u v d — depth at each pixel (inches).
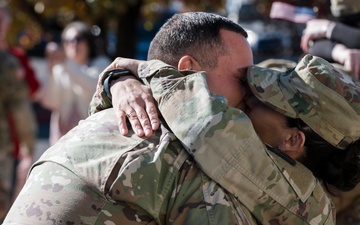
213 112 135.6
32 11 424.8
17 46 472.1
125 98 145.3
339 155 153.8
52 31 479.2
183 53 150.6
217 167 135.0
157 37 155.3
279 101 146.3
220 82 149.3
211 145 134.8
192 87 139.7
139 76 150.5
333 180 156.9
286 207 141.4
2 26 361.1
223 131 134.9
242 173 136.2
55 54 386.0
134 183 132.9
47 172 137.2
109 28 448.1
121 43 409.7
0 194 338.0
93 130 141.7
